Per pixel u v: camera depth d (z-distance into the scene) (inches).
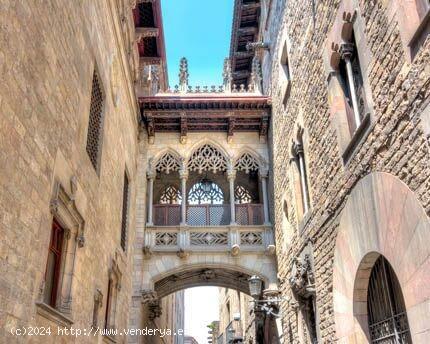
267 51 705.0
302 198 493.4
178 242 631.2
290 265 528.7
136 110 653.3
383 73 261.9
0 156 207.8
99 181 412.2
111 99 476.7
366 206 283.4
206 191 742.5
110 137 469.4
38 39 256.7
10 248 220.1
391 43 250.7
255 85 727.1
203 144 692.1
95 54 405.1
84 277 358.9
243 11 778.2
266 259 630.5
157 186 741.3
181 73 720.3
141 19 685.9
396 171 246.1
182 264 623.5
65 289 317.7
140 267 614.9
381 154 266.8
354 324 308.3
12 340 222.4
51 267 309.0
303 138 463.8
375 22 272.8
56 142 289.9
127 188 599.2
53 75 283.7
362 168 293.1
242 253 631.2
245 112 689.0
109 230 460.4
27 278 242.4
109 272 458.0
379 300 298.8
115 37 502.0
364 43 291.0
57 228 318.0
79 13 346.0
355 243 303.7
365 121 285.7
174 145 686.5
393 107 249.0
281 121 590.2
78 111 342.0
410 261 226.7
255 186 744.3
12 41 219.8
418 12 227.0
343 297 327.6
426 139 212.8
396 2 242.7
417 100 221.1
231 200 660.7
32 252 249.8
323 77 384.2
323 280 386.6
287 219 559.2
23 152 235.6
